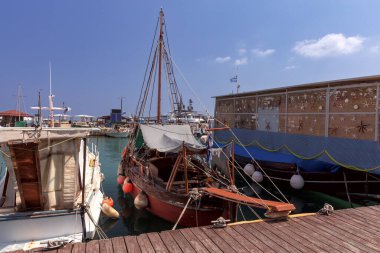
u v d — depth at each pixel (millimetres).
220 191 9805
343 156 14297
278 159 16469
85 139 8266
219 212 9703
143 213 12977
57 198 8383
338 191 14430
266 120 20172
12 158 7219
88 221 8594
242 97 23062
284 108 18531
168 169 14141
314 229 6723
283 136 18391
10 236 7742
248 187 17688
